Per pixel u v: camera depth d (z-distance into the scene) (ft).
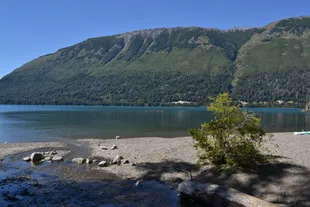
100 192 51.44
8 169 68.18
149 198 48.37
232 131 58.65
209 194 44.65
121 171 65.10
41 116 322.55
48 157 80.74
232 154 58.54
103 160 77.56
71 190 52.54
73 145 107.04
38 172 65.31
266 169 54.54
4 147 102.53
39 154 80.07
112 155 82.89
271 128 188.75
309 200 42.47
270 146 79.61
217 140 60.34
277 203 42.93
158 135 145.18
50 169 67.97
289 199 43.65
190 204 45.83
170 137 135.03
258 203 39.78
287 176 50.65
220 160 60.18
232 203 42.24
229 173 54.85
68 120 257.34
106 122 234.38
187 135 144.87
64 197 48.93
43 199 47.93
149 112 455.63
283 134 124.36
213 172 57.36
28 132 158.40
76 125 205.05
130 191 51.96
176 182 56.54
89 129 176.14
